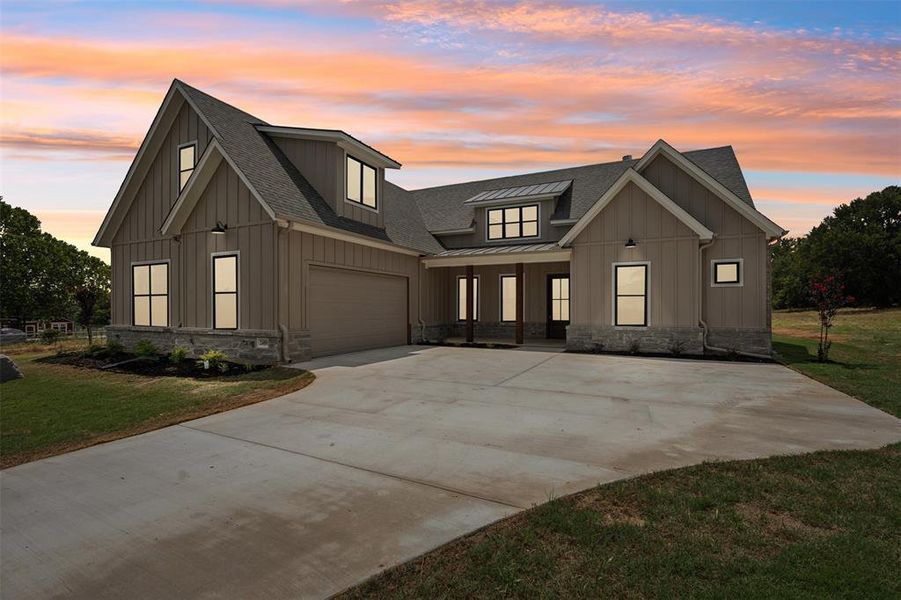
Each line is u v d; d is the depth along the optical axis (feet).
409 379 28.84
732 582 7.91
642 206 41.93
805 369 32.68
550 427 18.25
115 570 8.88
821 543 9.12
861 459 13.98
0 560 9.33
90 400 23.88
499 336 59.11
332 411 21.17
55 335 62.28
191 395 24.73
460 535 9.82
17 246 117.08
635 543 9.27
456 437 17.04
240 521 10.77
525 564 8.60
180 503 11.84
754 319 40.24
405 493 12.14
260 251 35.14
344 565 8.81
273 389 25.90
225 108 42.65
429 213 64.90
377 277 46.57
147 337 42.86
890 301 127.75
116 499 12.17
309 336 37.09
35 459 15.47
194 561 9.12
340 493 12.22
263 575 8.57
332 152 41.45
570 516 10.41
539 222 55.26
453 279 61.11
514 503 11.38
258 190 34.12
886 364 35.37
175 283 40.86
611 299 42.98
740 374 30.76
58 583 8.50
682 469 13.23
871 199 150.20
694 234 39.99
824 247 138.31
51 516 11.27
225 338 36.88
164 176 42.42
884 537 9.40
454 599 7.64
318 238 38.22
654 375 30.32
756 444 15.80
